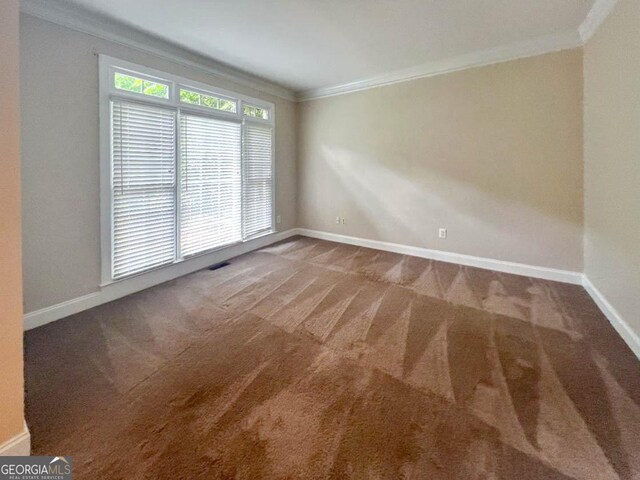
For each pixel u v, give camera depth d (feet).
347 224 17.02
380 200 15.64
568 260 11.18
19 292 4.01
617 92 7.80
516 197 11.96
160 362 6.51
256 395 5.52
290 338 7.48
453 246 13.64
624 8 7.36
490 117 12.17
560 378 5.97
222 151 13.44
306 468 4.11
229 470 4.08
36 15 7.76
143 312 8.89
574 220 10.96
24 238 7.88
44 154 8.12
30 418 4.93
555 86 10.82
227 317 8.59
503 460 4.22
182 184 11.73
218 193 13.37
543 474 4.01
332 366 6.39
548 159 11.21
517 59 11.37
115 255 9.80
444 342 7.30
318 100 17.17
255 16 9.00
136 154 10.13
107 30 9.14
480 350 6.97
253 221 15.62
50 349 6.98
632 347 6.89
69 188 8.64
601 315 8.64
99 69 9.05
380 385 5.79
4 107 3.74
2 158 3.76
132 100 9.83
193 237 12.35
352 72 14.05
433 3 8.39
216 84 12.96
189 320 8.41
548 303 9.46
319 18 9.15
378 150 15.39
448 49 11.51
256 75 14.39
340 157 16.78
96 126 9.10
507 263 12.37
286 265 13.32
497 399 5.41
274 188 16.85
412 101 14.02
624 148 7.42
